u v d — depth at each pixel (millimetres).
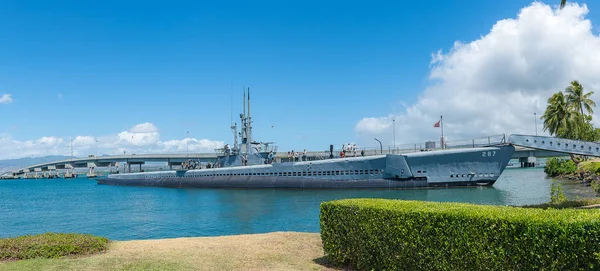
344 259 10492
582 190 40594
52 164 167875
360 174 44469
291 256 12047
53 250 11617
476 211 7648
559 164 70625
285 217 26938
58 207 40969
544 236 6270
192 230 23734
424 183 41406
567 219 6273
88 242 12484
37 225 28812
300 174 48094
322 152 59656
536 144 33938
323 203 11188
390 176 42594
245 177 52344
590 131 78250
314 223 24359
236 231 22844
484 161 39688
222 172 56094
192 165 69000
